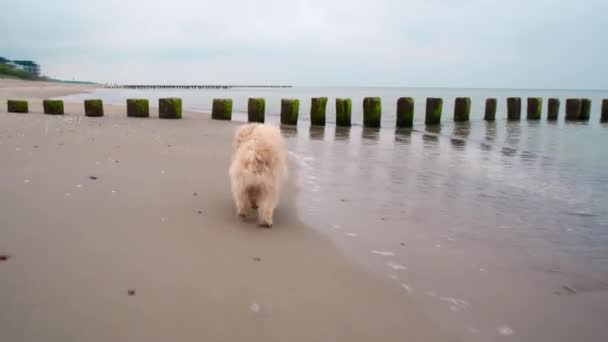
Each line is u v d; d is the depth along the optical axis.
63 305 2.53
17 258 3.07
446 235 4.34
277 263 3.37
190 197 4.94
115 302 2.61
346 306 2.80
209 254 3.44
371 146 10.29
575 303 3.07
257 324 2.51
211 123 13.88
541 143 11.70
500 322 2.77
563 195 6.05
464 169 7.66
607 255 3.97
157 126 12.22
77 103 23.38
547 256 3.90
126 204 4.50
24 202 4.30
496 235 4.41
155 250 3.42
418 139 12.04
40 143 7.75
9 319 2.36
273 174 4.17
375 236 4.17
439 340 2.52
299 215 4.67
